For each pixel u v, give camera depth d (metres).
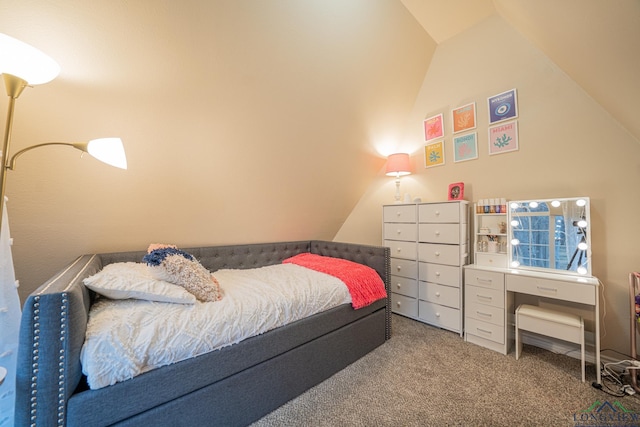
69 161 1.44
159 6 1.23
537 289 1.84
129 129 1.52
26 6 1.02
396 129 2.96
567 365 1.82
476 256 2.34
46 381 0.84
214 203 2.20
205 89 1.58
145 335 1.06
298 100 1.99
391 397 1.51
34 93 1.21
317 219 3.22
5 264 1.20
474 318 2.17
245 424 1.32
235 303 1.42
